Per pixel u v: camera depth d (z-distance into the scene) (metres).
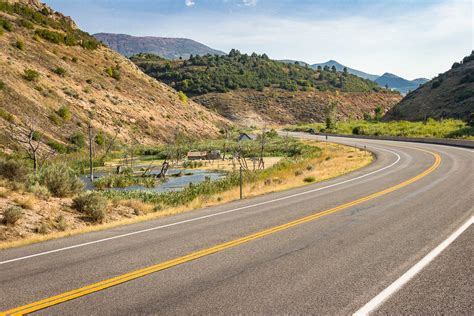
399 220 10.83
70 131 54.59
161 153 58.16
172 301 5.81
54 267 7.64
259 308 5.50
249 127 154.62
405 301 5.62
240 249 8.50
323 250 8.23
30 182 20.23
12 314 5.51
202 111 112.12
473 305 5.44
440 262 7.25
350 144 58.03
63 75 69.94
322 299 5.75
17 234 12.56
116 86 81.94
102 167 46.03
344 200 14.55
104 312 5.50
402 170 24.20
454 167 23.83
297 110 183.62
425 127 77.38
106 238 10.09
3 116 45.34
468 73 124.19
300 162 36.41
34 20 91.44
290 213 12.48
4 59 60.19
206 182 27.30
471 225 9.90
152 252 8.49
